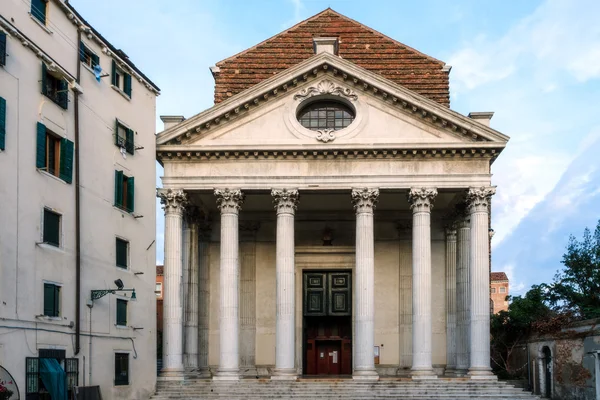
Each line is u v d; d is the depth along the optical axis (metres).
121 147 35.38
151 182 38.84
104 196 33.47
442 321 45.50
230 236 40.31
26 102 27.67
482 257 39.62
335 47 44.38
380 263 47.16
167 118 41.81
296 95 41.34
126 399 34.09
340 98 41.53
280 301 39.66
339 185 40.47
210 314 46.09
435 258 46.34
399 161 40.59
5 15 26.59
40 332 27.59
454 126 40.22
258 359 46.03
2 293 25.53
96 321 31.83
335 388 37.25
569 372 36.91
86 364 30.75
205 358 45.03
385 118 40.91
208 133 41.09
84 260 31.19
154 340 37.72
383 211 47.28
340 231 48.06
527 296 47.31
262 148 40.28
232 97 40.53
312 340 47.91
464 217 43.62
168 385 38.16
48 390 27.25
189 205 43.12
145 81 38.56
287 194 40.41
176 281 40.25
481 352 38.84
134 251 36.25
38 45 28.66
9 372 25.61
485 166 40.41
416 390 36.78
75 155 30.91
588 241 49.31
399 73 47.53
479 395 36.41
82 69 32.09
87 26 32.44
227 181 40.72
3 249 25.75
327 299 47.75
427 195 40.09
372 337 39.31
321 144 40.31
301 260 47.91
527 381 42.53
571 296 47.25
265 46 48.88
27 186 27.39
